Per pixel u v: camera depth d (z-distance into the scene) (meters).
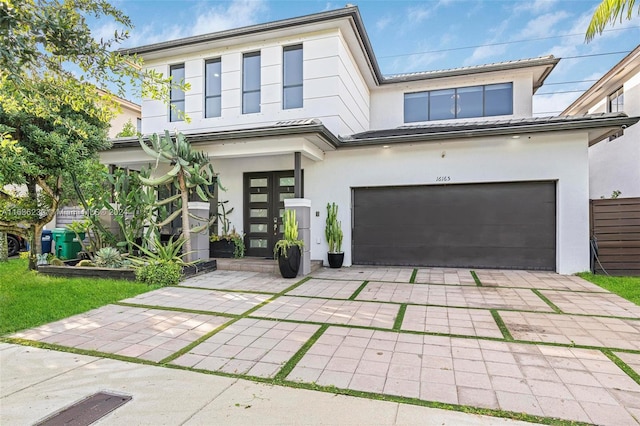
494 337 4.01
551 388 2.83
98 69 3.08
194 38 10.02
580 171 7.69
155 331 4.21
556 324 4.45
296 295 6.02
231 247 9.43
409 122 12.50
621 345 3.75
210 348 3.70
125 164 9.73
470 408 2.55
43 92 3.29
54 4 2.75
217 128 10.37
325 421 2.39
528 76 11.41
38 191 8.55
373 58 10.97
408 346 3.75
